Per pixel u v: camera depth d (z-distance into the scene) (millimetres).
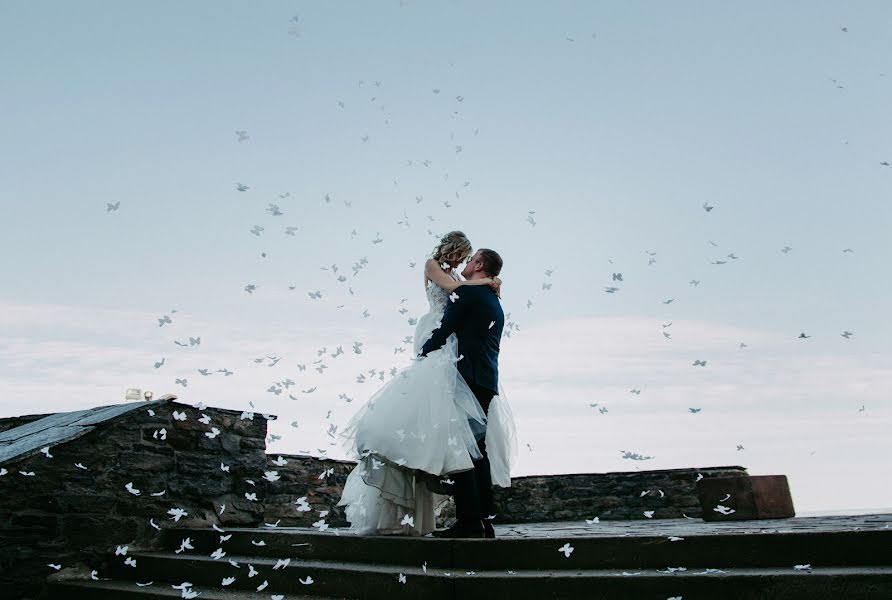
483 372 3475
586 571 2660
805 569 2412
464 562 2861
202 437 4355
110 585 3420
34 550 3477
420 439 3268
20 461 3492
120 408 4148
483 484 3438
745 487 6363
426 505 3498
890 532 2412
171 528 3979
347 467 7465
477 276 3842
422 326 3773
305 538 3332
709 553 2623
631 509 8984
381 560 3059
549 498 9258
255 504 4547
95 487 3760
